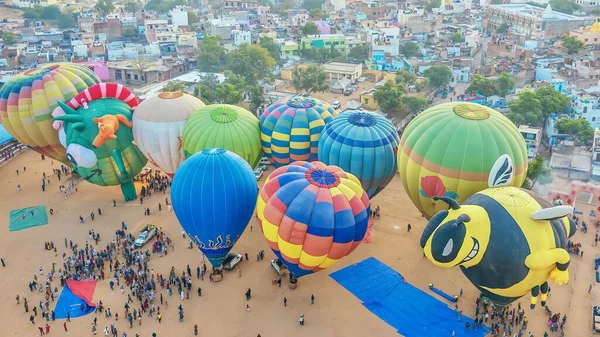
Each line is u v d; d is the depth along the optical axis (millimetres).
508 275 46031
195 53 150125
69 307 54594
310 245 49562
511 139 54250
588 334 50500
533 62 139500
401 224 68375
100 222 70188
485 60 150375
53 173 84375
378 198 74500
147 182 79875
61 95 72688
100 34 171000
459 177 53219
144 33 180500
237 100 110000
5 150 89625
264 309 54281
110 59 149750
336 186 51312
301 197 49844
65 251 64312
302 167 54219
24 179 82500
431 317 53000
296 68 129125
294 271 54125
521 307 53812
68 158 72188
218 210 54062
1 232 68375
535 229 45719
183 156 69688
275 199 50906
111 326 51875
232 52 138250
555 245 46094
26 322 52906
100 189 79125
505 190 49062
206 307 54531
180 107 69375
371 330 51625
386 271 59438
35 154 90938
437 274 59062
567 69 128500
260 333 51250
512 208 46438
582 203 69125
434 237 46906
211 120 66812
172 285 57438
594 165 82875
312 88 121562
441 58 150000
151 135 68125
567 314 52969
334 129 63500
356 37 167000
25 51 149500
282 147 67500
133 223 69688
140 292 55375
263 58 134750
